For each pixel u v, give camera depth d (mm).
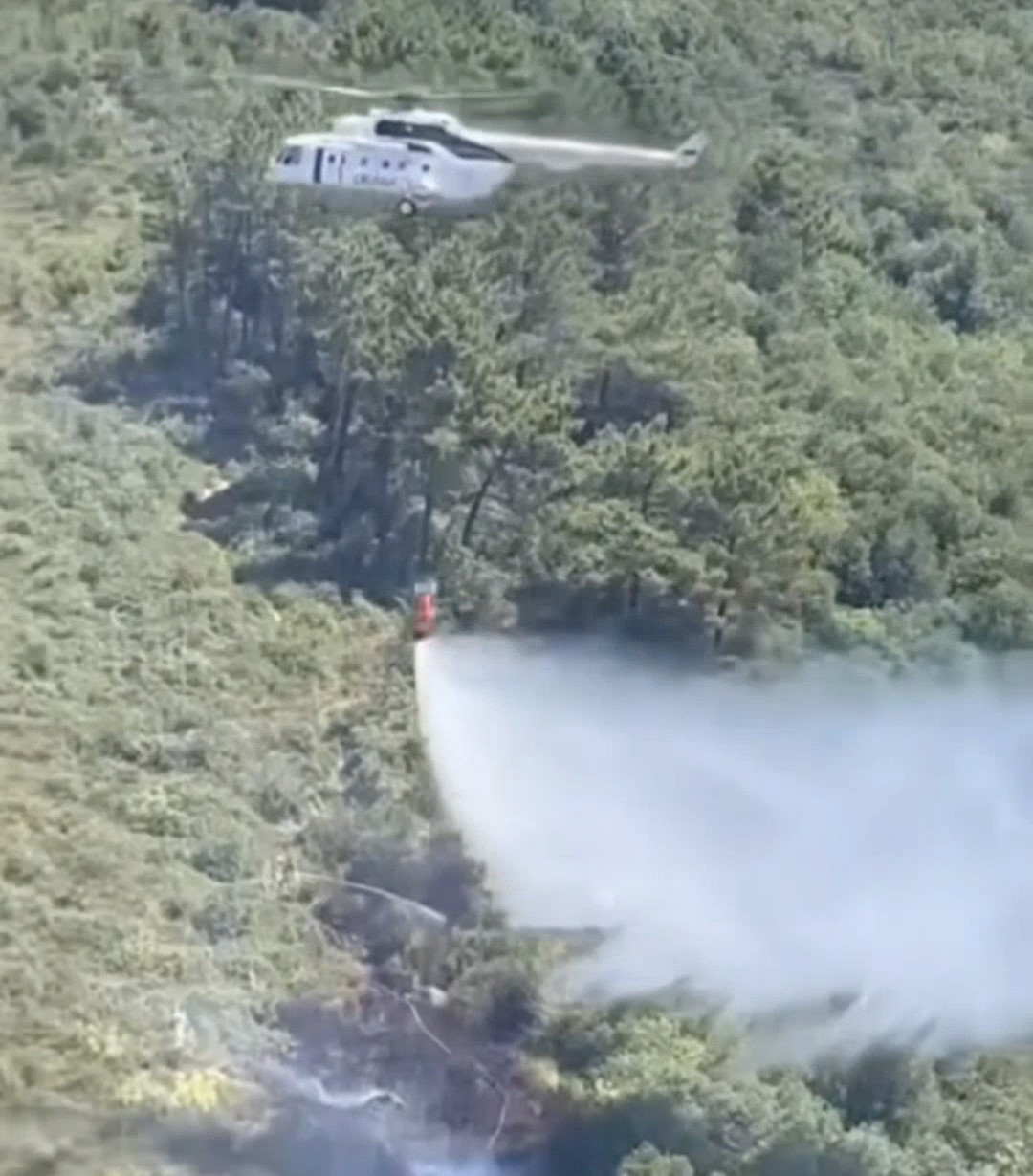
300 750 150000
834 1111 120375
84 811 141375
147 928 133375
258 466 175625
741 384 175875
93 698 150875
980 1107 121250
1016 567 159375
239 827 142125
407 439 170750
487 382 168625
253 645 159125
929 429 173250
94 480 172000
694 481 159125
